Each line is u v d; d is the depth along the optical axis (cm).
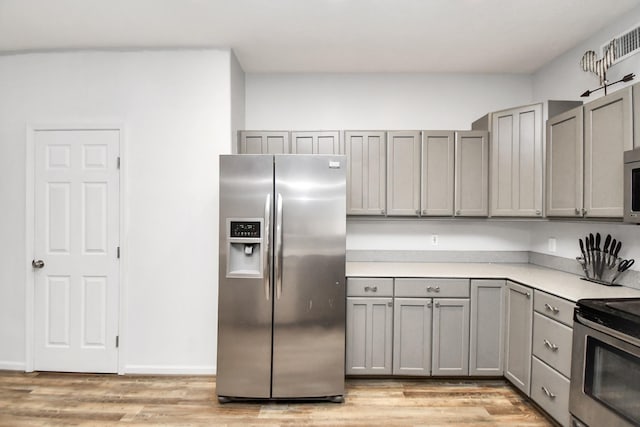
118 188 273
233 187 232
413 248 321
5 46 268
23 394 243
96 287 273
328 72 320
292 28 243
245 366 233
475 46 269
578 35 252
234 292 232
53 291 274
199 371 272
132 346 273
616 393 152
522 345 235
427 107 321
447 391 251
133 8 218
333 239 235
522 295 236
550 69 296
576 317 177
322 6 217
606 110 196
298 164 233
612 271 228
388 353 261
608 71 238
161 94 273
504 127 274
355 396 244
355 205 289
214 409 228
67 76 274
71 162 273
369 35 253
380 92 321
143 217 273
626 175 178
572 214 224
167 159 273
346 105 322
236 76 290
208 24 238
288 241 233
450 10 221
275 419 217
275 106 323
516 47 270
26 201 273
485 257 319
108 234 273
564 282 233
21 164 276
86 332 273
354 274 262
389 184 288
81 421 214
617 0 208
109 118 273
